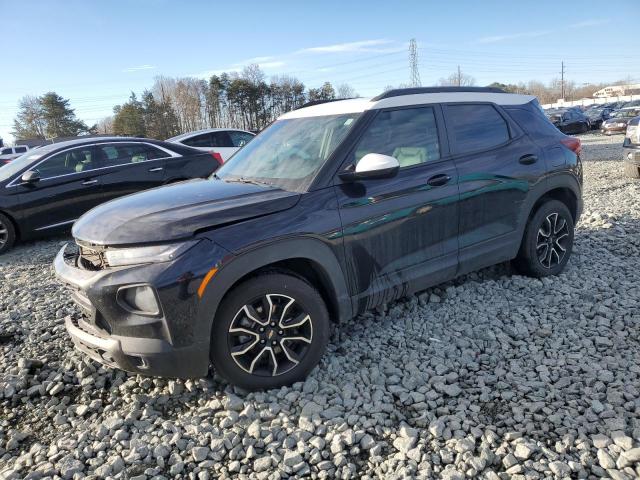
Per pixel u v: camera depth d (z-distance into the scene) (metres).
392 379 3.13
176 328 2.70
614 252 5.32
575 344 3.43
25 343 4.04
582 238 5.82
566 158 4.56
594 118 30.72
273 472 2.43
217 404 2.96
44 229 7.68
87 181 7.84
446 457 2.44
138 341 2.72
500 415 2.74
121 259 2.76
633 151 9.65
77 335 3.02
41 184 7.56
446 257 3.80
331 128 3.62
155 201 3.21
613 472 2.25
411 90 3.88
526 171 4.23
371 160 3.15
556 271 4.66
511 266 4.83
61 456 2.65
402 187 3.50
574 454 2.41
